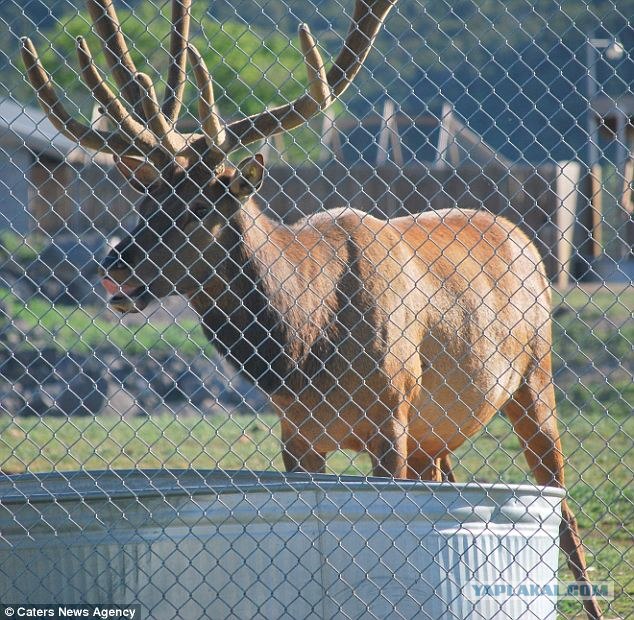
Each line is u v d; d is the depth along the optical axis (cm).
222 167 1719
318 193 7012
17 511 1351
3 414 4088
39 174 6656
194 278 1644
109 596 1348
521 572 1465
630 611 1878
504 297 2133
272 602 1367
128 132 1666
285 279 1734
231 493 1360
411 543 1398
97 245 6153
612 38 1581
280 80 8956
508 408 2259
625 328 5194
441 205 7038
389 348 1838
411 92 1611
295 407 1841
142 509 1352
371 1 1622
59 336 4894
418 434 2047
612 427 3897
